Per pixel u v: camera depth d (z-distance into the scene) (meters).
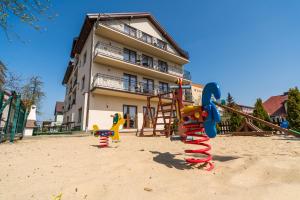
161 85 17.78
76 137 9.07
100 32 14.08
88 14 13.64
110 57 13.33
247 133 9.73
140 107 15.50
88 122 12.32
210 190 1.78
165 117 9.14
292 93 13.18
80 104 14.45
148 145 5.28
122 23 15.82
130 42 15.59
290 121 12.73
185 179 2.11
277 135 9.62
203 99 2.85
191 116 3.00
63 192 1.75
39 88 21.38
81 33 15.70
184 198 1.62
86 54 15.26
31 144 5.63
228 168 2.51
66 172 2.39
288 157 2.99
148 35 17.83
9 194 1.71
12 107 6.96
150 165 2.68
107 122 13.20
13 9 4.52
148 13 17.78
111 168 2.56
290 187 1.79
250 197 1.61
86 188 1.84
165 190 1.79
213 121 2.68
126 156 3.36
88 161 3.00
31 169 2.54
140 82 15.80
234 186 1.88
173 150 4.23
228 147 4.78
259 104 13.44
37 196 1.66
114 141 6.54
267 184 1.90
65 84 26.86
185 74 19.45
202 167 2.62
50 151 4.08
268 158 2.89
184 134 3.12
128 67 14.94
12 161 3.03
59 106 36.53
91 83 13.04
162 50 17.41
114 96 14.05
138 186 1.89
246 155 3.43
